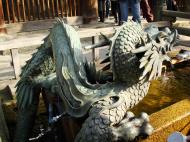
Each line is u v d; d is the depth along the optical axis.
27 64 3.12
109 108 2.01
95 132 1.96
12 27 7.82
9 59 6.14
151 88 3.67
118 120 2.01
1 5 7.42
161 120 2.17
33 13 8.08
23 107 3.01
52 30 2.82
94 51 5.06
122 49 2.13
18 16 7.91
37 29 8.11
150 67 2.02
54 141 3.09
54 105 2.96
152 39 2.17
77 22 8.50
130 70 2.12
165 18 7.30
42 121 3.44
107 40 2.35
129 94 2.17
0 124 3.04
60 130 2.97
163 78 3.91
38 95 3.08
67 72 2.40
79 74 2.38
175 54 4.25
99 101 2.11
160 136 2.12
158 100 3.35
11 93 4.06
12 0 7.70
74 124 2.58
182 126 2.26
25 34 7.87
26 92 3.00
